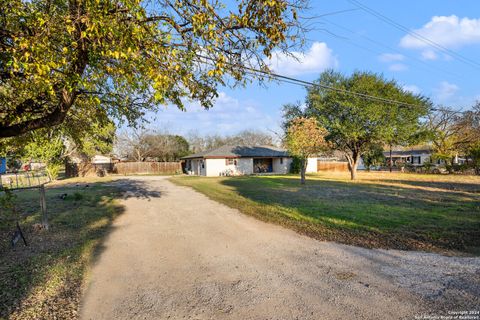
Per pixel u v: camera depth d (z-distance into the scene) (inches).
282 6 148.3
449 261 171.3
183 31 153.4
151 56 138.0
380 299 126.3
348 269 162.9
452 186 634.2
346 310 117.8
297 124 715.4
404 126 781.3
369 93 775.1
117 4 132.0
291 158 1353.3
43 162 868.6
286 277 153.4
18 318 115.1
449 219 281.6
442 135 1165.7
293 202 404.8
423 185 661.9
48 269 165.6
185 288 142.4
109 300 131.2
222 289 140.5
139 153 1615.4
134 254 195.2
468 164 1018.1
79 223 287.7
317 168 1471.5
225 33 158.4
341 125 813.9
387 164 1760.6
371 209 340.2
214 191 568.1
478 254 183.8
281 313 117.0
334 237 229.5
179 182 814.5
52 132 296.8
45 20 123.8
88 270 166.9
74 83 154.6
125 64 143.1
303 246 208.4
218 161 1201.4
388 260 175.6
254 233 247.6
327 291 135.4
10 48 129.1
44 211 264.8
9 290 138.6
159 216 327.3
